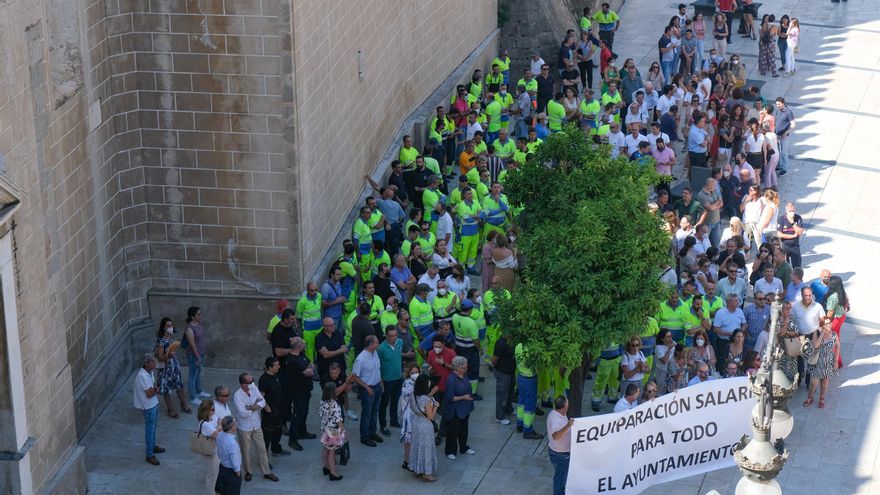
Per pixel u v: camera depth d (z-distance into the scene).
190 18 21.98
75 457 19.53
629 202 20.55
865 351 25.14
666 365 22.25
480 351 23.97
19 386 17.62
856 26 46.62
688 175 32.47
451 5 36.41
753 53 43.94
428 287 23.16
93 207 21.73
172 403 22.45
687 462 18.70
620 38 44.75
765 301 23.39
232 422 18.77
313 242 24.23
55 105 20.11
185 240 23.31
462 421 21.19
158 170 22.89
